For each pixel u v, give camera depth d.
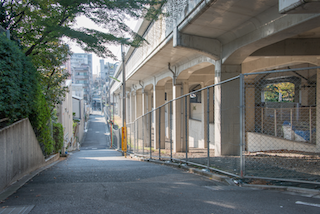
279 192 4.40
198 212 3.29
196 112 25.23
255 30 8.16
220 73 10.76
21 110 6.90
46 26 7.12
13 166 5.78
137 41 8.09
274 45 10.05
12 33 8.66
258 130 14.98
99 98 113.50
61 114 20.03
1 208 3.46
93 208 3.46
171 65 17.69
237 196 4.11
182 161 8.72
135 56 22.08
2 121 6.41
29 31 8.70
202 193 4.35
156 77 22.97
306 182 4.78
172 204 3.66
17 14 8.43
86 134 46.47
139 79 28.98
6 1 8.07
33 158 8.08
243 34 8.89
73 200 3.89
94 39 7.08
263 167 7.00
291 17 6.58
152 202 3.76
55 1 7.05
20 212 3.28
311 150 10.30
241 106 5.26
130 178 6.20
